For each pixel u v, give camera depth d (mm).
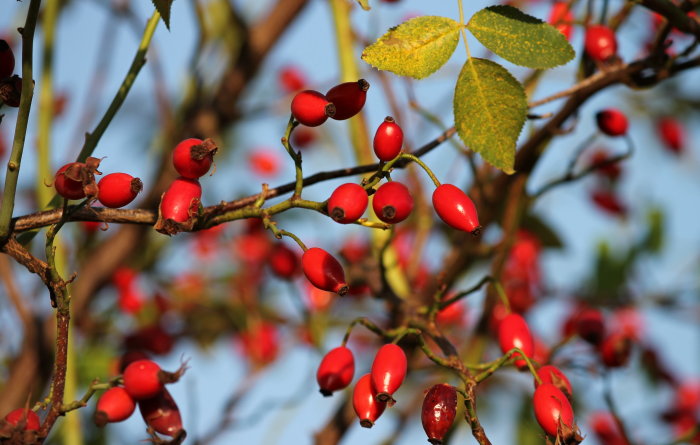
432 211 932
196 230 684
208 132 1041
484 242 961
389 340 810
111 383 681
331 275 679
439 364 714
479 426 685
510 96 678
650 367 1048
